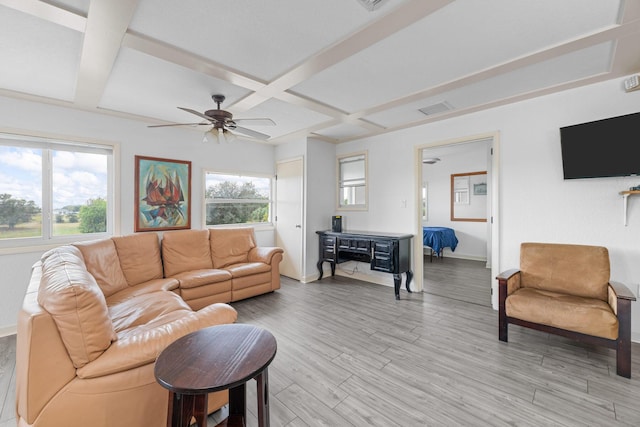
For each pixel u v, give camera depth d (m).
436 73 2.40
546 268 2.65
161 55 2.06
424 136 3.92
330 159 5.01
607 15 1.66
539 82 2.59
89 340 1.28
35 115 2.95
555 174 2.86
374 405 1.73
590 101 2.66
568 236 2.79
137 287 2.88
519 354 2.30
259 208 5.06
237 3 1.55
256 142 4.89
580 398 1.77
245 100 2.93
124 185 3.50
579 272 2.48
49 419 1.19
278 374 2.06
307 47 1.99
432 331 2.75
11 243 2.88
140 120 3.59
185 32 1.81
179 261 3.52
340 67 2.30
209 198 4.39
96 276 2.58
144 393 1.36
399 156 4.21
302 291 4.09
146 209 3.66
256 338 1.39
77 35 1.87
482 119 3.34
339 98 2.95
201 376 1.07
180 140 3.99
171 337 1.47
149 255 3.28
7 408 1.70
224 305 1.84
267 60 2.16
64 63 2.22
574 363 2.16
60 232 3.18
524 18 1.69
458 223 6.69
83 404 1.24
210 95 2.85
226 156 4.51
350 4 1.56
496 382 1.94
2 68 2.29
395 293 3.72
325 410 1.70
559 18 1.69
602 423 1.56
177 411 1.15
